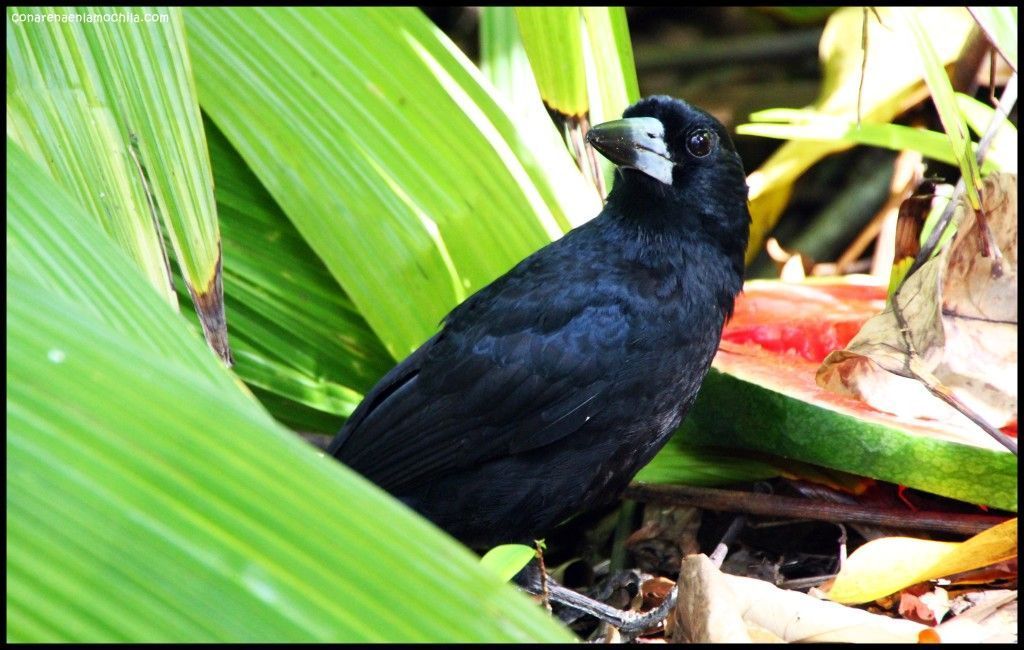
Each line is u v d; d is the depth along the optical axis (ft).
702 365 23.29
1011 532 20.59
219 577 9.27
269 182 26.48
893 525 23.59
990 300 23.73
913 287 23.56
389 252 26.40
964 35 32.37
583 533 27.96
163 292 18.99
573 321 22.58
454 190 26.63
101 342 10.15
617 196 23.84
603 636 22.48
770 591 19.62
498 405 22.72
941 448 21.86
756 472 25.75
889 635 18.85
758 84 46.01
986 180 23.41
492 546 24.09
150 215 19.06
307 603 9.37
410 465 23.18
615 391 22.50
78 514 9.19
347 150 26.50
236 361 27.55
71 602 8.91
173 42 19.36
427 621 9.57
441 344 23.59
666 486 25.55
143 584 9.11
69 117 18.81
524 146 27.20
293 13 26.99
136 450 9.57
